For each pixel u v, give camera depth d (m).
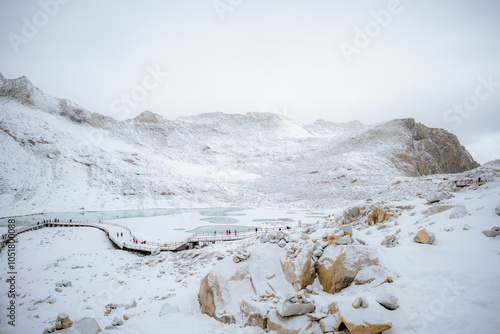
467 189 30.39
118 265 28.62
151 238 38.69
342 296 9.90
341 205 70.62
